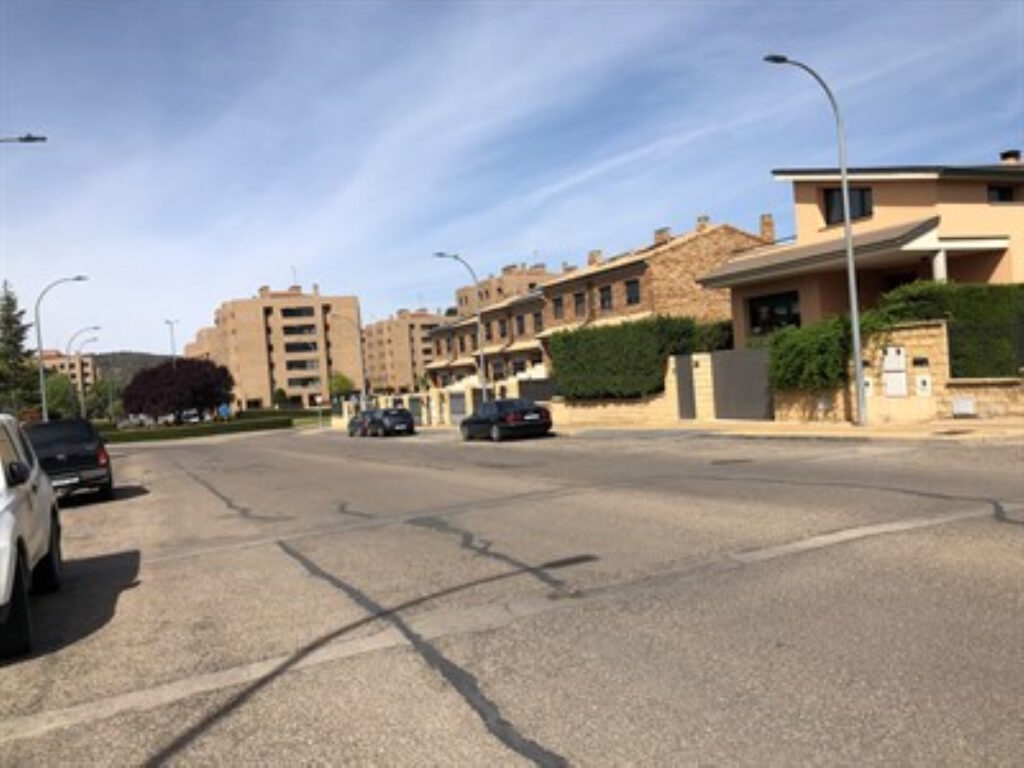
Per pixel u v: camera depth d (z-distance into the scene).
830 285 28.89
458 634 5.99
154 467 31.11
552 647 5.53
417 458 24.06
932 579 6.44
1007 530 7.99
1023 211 27.67
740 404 26.62
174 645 6.29
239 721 4.67
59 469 18.45
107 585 8.85
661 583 6.95
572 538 9.26
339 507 13.82
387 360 151.25
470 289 105.44
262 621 6.77
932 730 3.94
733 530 8.96
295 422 92.25
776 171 29.34
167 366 98.19
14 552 6.12
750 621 5.74
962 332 19.81
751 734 4.03
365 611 6.82
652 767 3.78
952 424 18.78
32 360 86.69
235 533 11.89
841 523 8.87
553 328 51.56
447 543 9.57
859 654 4.96
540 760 3.93
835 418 22.58
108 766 4.22
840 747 3.84
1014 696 4.26
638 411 31.30
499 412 29.39
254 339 132.12
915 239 24.70
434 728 4.38
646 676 4.88
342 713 4.67
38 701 5.27
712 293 41.75
